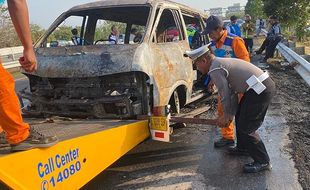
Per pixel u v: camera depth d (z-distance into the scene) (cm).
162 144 549
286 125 603
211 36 525
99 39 678
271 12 2248
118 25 699
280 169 439
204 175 436
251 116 428
